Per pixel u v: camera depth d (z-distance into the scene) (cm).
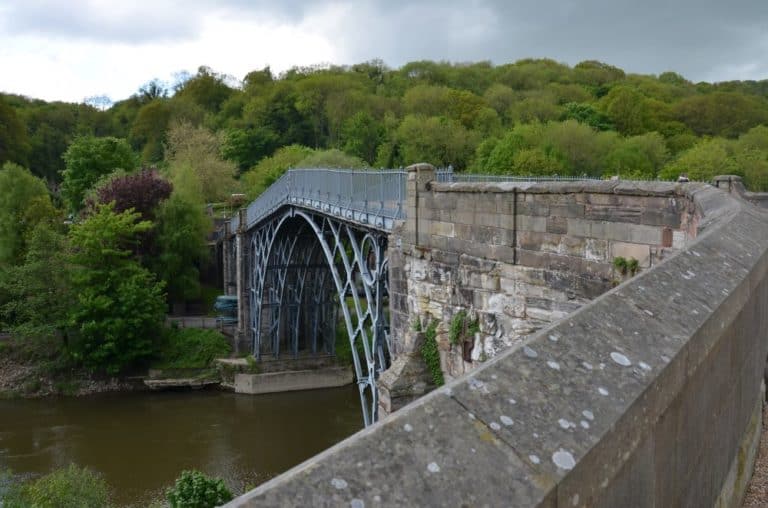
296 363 4397
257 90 10425
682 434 300
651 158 5409
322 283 4116
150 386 4328
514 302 1183
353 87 9525
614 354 256
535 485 177
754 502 465
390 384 1429
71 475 2352
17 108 9894
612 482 217
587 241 1019
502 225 1203
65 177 6719
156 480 2852
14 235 4909
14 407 3962
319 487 156
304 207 2855
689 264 407
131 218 4603
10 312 4541
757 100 7525
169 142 8038
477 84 9644
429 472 169
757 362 558
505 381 212
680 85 9775
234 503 146
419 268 1505
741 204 739
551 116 6900
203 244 5338
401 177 1734
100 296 4312
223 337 4725
